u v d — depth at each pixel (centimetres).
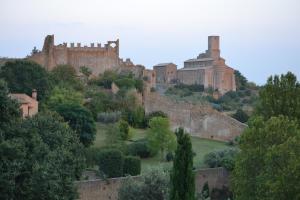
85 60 19962
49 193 5778
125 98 15950
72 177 6306
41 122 6712
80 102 14338
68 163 6294
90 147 11125
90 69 19950
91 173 9469
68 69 17725
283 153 6519
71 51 19850
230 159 10406
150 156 11694
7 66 14238
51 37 19588
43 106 13238
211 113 15150
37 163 5841
